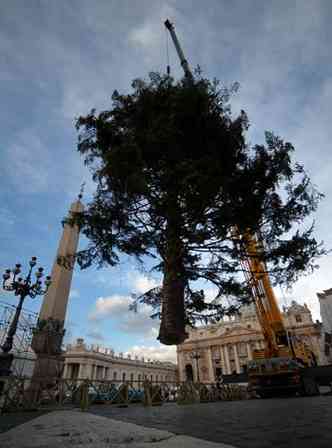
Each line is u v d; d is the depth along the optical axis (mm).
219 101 8273
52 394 10930
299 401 9109
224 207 7785
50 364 14898
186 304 8633
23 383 10094
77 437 3156
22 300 12750
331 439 2701
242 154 8359
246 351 74125
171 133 7160
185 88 7828
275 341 18500
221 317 8680
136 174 6762
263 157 7680
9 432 3949
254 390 15102
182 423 4445
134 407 10344
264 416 5059
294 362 14750
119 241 8211
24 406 9688
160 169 7785
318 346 55156
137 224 8562
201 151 7898
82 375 59656
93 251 8422
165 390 15250
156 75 8680
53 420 5141
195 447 2408
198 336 84438
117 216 7949
